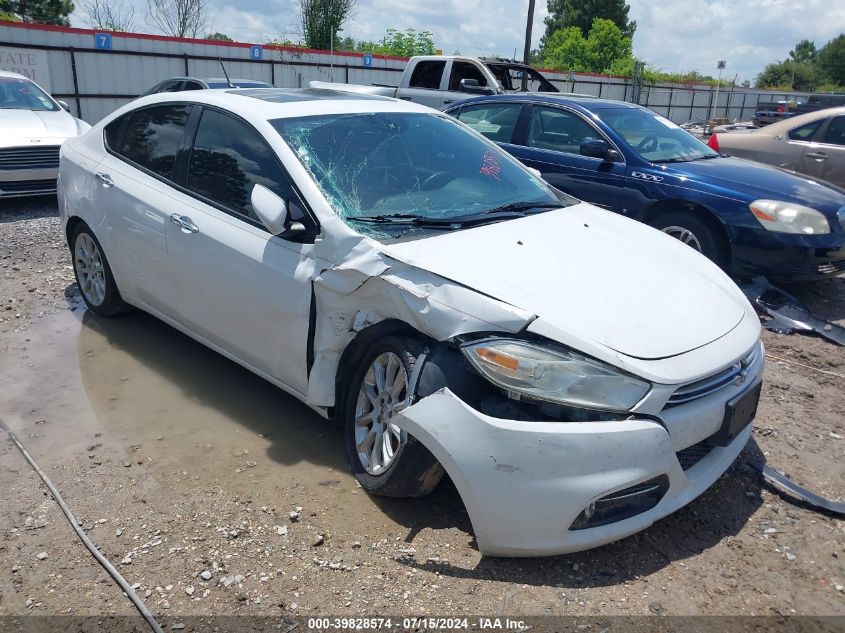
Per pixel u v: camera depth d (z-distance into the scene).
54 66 17.02
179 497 3.17
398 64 23.38
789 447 3.72
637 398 2.58
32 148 8.25
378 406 3.16
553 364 2.60
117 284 4.80
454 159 4.04
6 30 16.09
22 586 2.61
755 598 2.61
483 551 2.68
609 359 2.59
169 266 4.10
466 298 2.77
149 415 3.92
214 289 3.79
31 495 3.16
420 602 2.54
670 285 3.17
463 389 2.73
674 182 6.12
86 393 4.16
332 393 3.35
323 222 3.26
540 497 2.53
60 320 5.23
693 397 2.74
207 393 4.21
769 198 5.78
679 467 2.71
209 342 4.09
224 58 19.70
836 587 2.69
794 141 8.80
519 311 2.69
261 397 4.18
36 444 3.59
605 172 6.51
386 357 3.13
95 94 17.80
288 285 3.34
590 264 3.18
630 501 2.63
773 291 5.89
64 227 5.23
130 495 3.17
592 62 43.84
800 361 4.92
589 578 2.69
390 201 3.50
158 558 2.76
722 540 2.95
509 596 2.58
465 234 3.30
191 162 4.10
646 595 2.61
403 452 2.87
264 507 3.10
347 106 4.08
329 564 2.73
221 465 3.44
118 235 4.53
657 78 34.91
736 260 5.92
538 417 2.65
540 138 7.10
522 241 3.30
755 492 3.30
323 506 3.12
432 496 3.21
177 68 19.08
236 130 3.88
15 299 5.58
